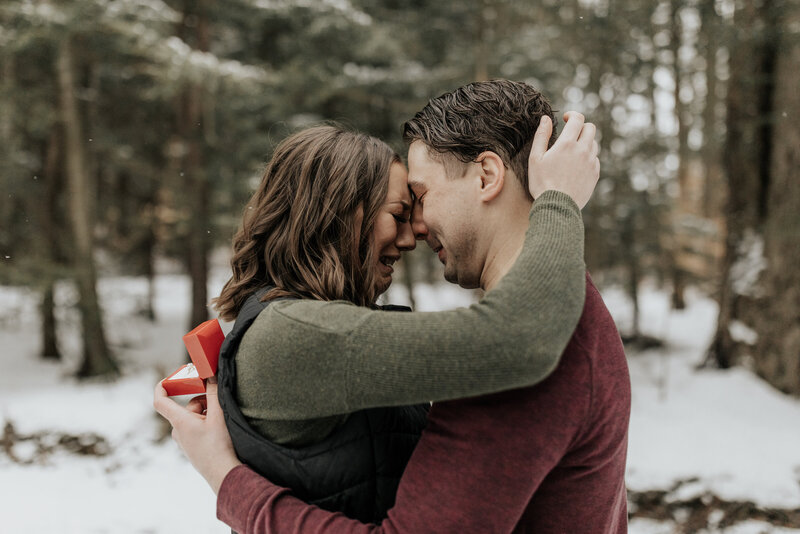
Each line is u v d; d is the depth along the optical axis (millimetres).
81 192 8414
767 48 6957
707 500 3912
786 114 6277
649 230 9305
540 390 670
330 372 674
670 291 12328
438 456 675
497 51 8508
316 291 838
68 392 7312
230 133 9242
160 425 5566
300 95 8445
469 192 802
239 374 778
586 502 737
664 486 4039
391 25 8312
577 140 780
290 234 869
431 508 657
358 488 758
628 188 9180
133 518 4145
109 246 12234
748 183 7387
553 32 9148
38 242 8562
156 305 15031
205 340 837
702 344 9234
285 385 716
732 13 6145
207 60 6926
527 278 652
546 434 663
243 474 747
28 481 4777
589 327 726
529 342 615
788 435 4980
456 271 853
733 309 7535
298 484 739
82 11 6344
